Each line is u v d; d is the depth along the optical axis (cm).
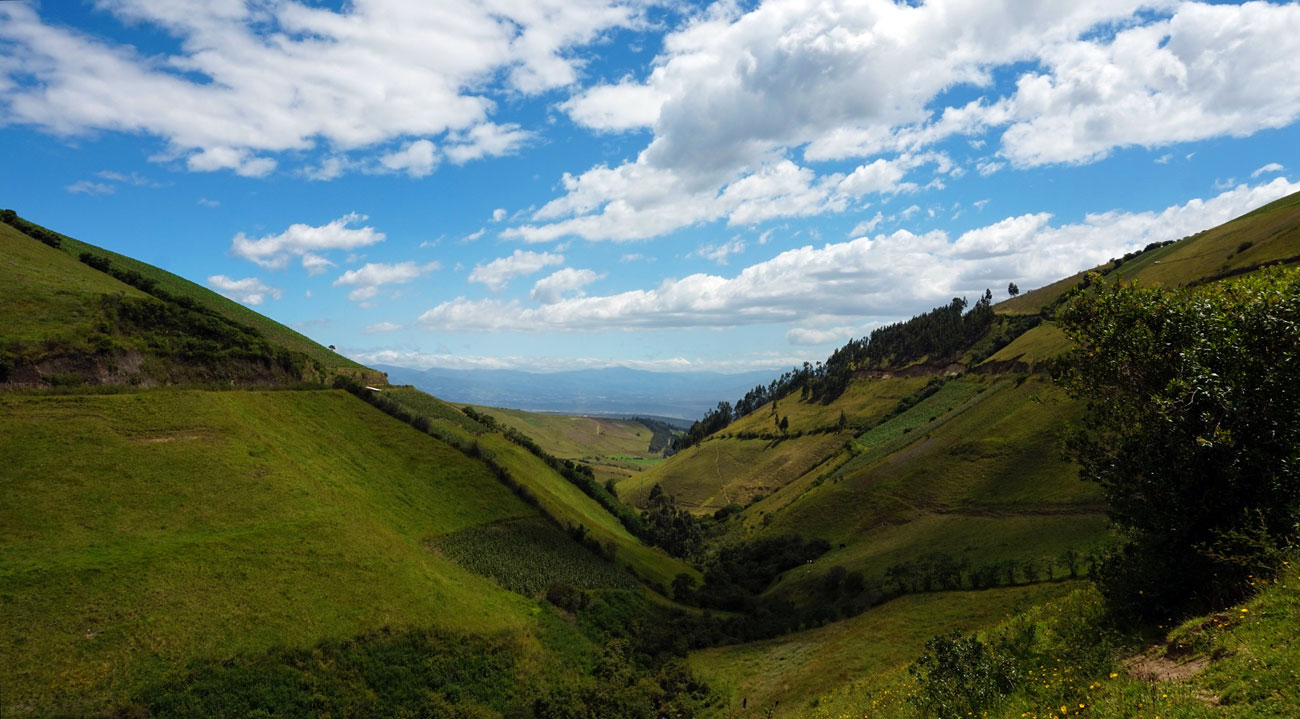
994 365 18512
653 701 5356
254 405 6944
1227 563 1531
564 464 13400
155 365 6825
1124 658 1457
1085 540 6388
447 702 4484
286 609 4356
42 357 5850
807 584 8762
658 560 10375
